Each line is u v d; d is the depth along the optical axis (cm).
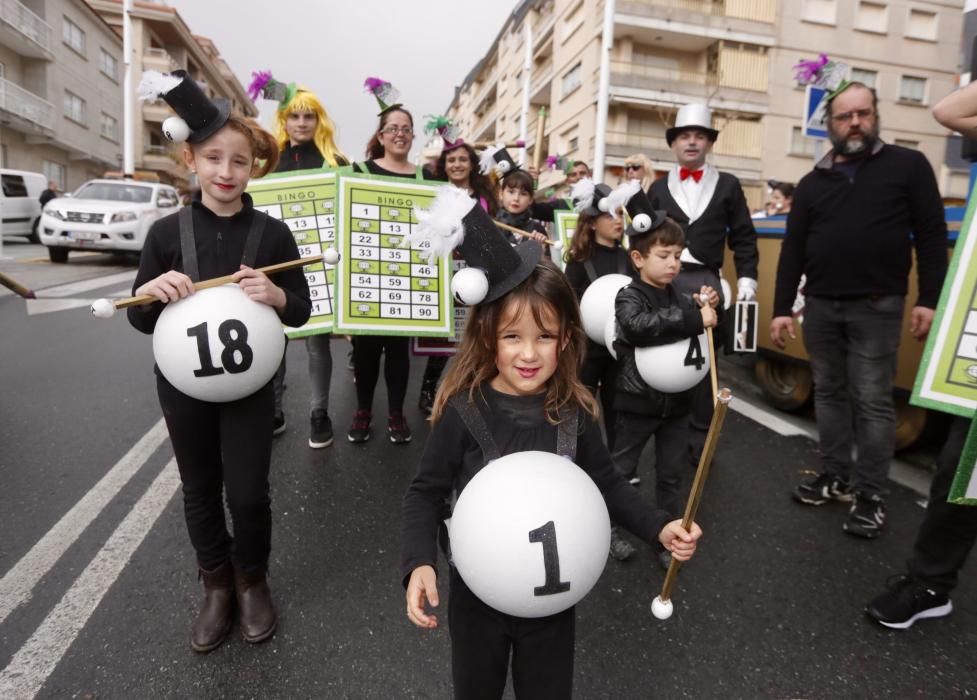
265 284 213
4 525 305
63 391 505
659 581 287
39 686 209
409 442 439
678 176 390
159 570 273
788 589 282
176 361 203
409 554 154
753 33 2528
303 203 405
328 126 446
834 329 345
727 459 427
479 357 166
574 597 142
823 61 364
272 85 427
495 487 143
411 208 415
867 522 327
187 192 323
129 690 209
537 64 3566
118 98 3625
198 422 222
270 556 293
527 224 534
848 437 361
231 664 223
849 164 332
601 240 365
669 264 280
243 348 206
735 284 580
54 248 1287
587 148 2697
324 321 399
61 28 3000
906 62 2678
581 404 170
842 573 296
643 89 2522
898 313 323
